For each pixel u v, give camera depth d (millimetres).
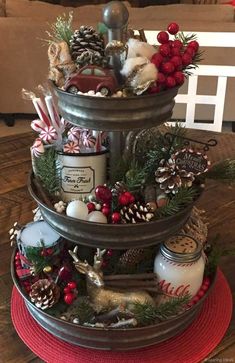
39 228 853
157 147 816
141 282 759
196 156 749
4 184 1188
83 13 2865
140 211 711
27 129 3365
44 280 762
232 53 2801
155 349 747
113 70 692
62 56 713
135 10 2809
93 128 672
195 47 720
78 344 733
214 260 844
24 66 3098
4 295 856
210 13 2793
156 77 653
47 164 778
